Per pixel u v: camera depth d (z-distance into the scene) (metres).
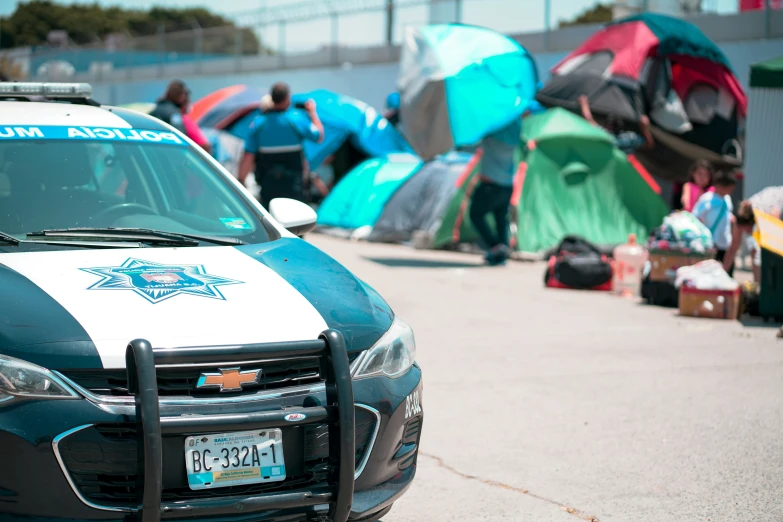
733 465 4.84
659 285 9.94
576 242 11.40
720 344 7.97
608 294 10.84
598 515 4.16
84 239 3.78
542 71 20.05
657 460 4.93
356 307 3.53
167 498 2.92
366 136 18.39
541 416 5.73
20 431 2.81
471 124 12.37
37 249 3.61
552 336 8.20
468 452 5.06
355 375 3.29
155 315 3.12
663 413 5.81
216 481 2.97
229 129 21.31
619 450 5.09
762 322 9.15
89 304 3.13
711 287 9.23
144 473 2.79
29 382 2.85
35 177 4.09
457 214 14.52
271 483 3.07
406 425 3.51
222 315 3.20
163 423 2.84
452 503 4.32
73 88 4.84
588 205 14.08
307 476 3.14
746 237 13.18
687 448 5.12
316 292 3.54
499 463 4.88
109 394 2.91
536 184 13.92
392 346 3.48
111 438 2.87
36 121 4.43
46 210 3.98
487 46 12.66
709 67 14.69
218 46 31.20
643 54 13.87
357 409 3.26
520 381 6.59
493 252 13.00
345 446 3.06
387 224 15.59
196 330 3.09
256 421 2.95
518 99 12.49
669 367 7.07
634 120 14.07
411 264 12.81
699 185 10.37
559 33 19.72
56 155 4.23
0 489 2.83
